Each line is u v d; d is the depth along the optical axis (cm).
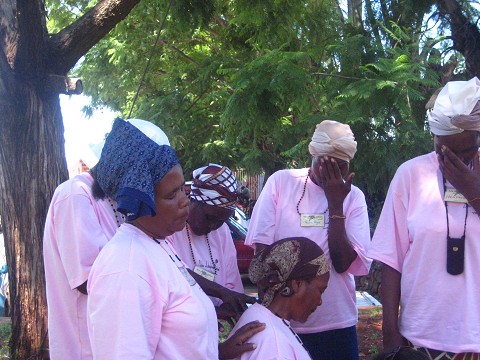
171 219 216
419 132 700
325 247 344
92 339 201
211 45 1230
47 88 512
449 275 268
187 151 1406
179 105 1134
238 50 1045
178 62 1351
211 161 1366
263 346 246
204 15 740
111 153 216
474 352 264
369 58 745
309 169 360
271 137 937
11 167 507
